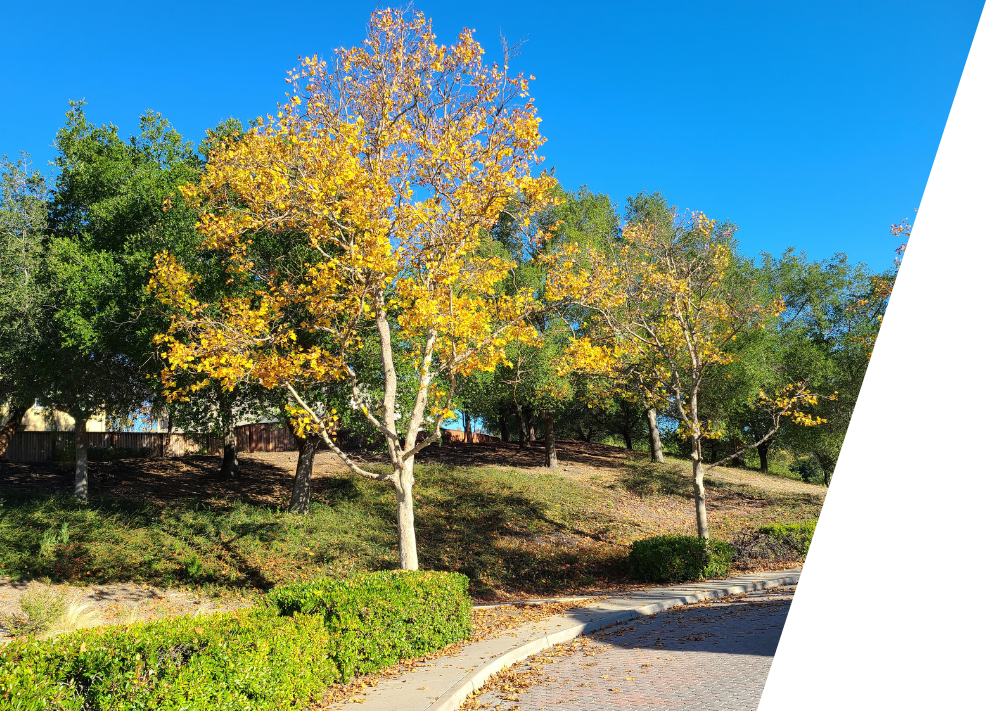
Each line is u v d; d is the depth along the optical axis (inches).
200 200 593.3
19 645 238.5
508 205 565.9
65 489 866.1
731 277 1130.7
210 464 1103.6
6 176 761.0
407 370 770.2
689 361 860.0
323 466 1107.9
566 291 609.0
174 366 506.9
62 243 730.8
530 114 520.4
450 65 531.8
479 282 574.6
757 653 360.5
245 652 270.4
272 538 745.6
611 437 2123.5
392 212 514.0
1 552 642.8
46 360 737.6
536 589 725.9
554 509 992.2
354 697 316.2
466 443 1428.4
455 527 871.7
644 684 316.8
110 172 784.3
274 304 550.6
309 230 538.6
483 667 360.5
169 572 655.8
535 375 1071.0
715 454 1621.6
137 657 241.9
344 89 542.9
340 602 363.6
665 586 716.7
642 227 823.1
